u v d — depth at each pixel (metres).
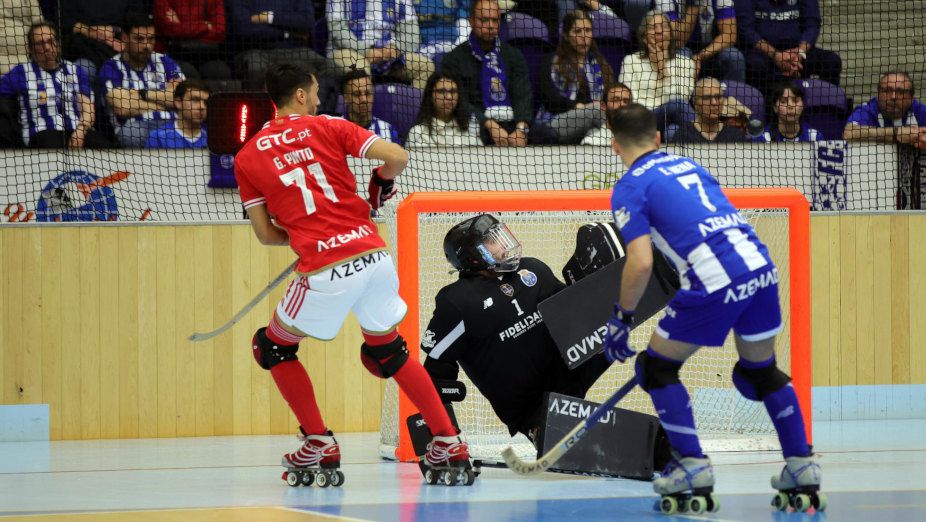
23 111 27.22
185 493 15.77
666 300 17.16
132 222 24.08
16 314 23.77
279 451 21.41
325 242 15.19
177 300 24.19
